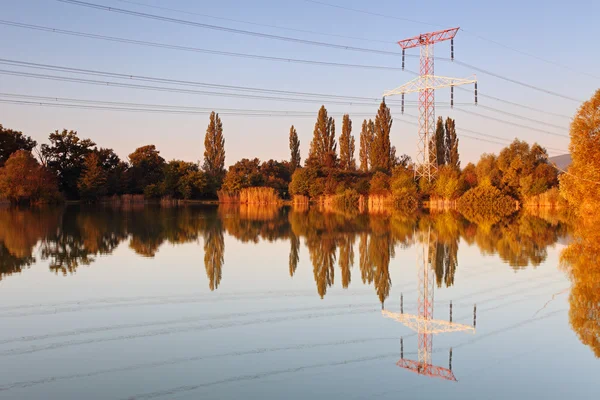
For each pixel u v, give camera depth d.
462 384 12.70
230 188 104.75
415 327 17.33
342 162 120.06
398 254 32.66
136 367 13.50
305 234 43.47
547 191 80.56
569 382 12.88
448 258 31.12
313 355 14.51
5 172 74.19
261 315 18.45
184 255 31.52
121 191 105.62
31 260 28.75
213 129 118.00
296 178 102.62
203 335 16.12
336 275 25.78
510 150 93.06
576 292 22.28
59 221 52.44
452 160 117.56
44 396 11.77
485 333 16.78
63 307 19.16
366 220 58.31
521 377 13.20
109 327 16.84
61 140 98.75
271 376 13.04
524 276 25.69
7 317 17.88
